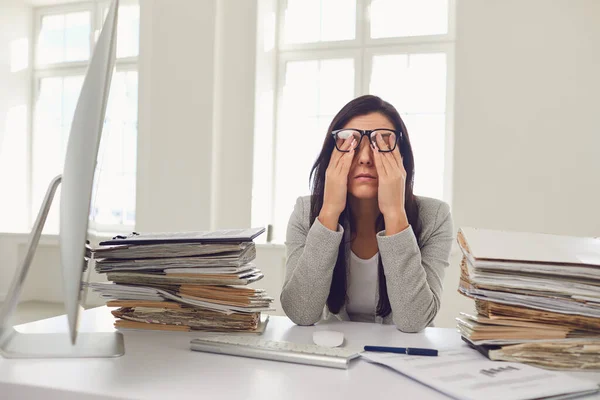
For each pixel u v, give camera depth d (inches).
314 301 41.8
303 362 27.8
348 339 34.9
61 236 26.9
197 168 136.1
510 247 30.9
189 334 35.2
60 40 177.2
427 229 50.9
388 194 44.2
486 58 119.7
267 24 140.9
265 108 141.8
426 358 28.4
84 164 24.1
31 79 179.3
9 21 171.5
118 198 164.1
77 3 173.6
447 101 134.7
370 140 45.7
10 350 29.1
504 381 24.0
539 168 117.1
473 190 120.6
